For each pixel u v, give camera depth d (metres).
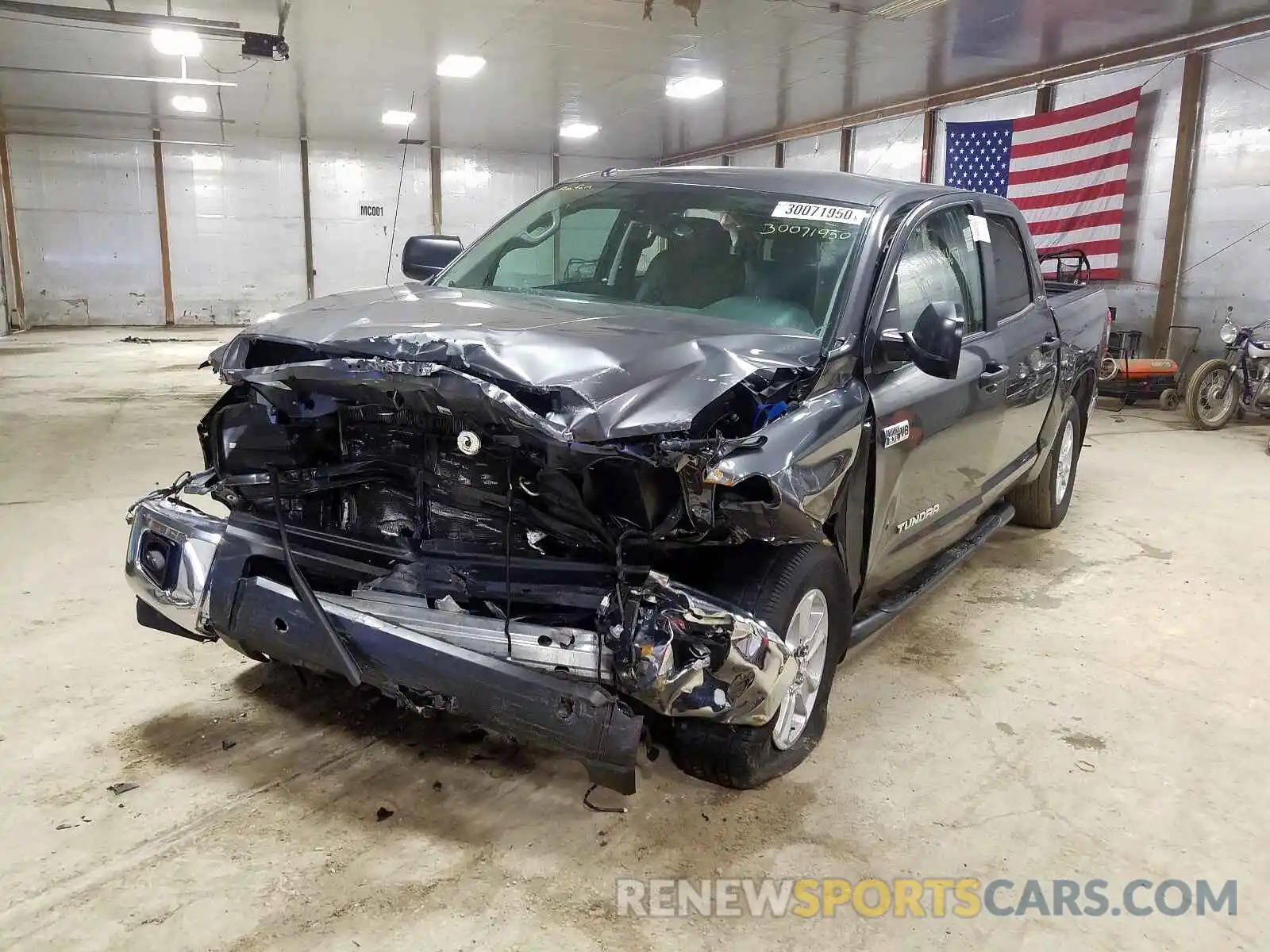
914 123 15.78
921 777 2.86
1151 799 2.79
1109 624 4.15
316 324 2.66
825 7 10.27
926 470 3.32
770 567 2.56
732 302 3.15
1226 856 2.53
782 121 18.27
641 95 15.70
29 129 19.41
